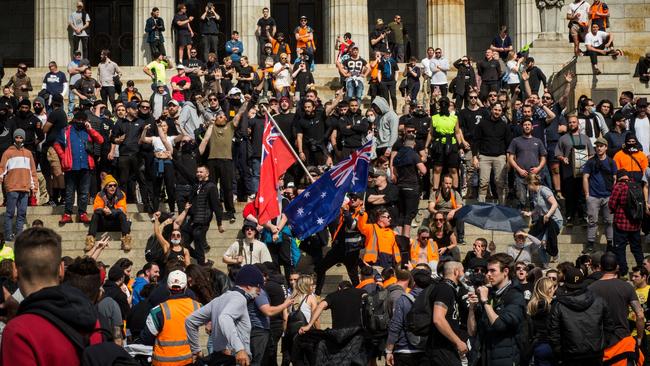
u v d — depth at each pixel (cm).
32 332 1578
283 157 4416
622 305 3123
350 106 4991
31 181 4862
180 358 2847
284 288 3634
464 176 5344
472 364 3206
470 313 3112
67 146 4881
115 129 4984
